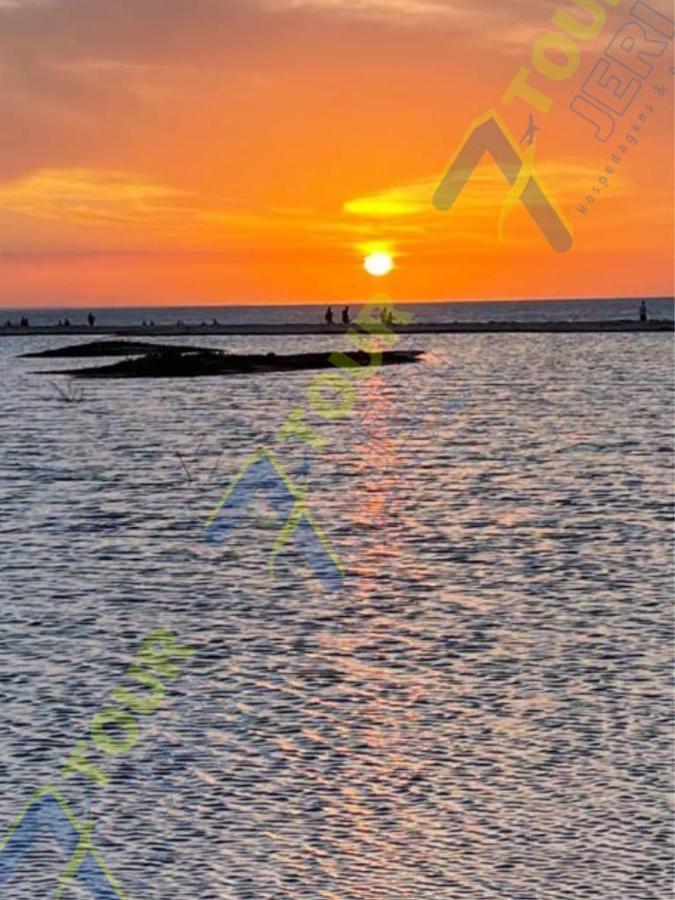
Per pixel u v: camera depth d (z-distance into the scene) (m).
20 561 38.97
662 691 26.28
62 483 54.06
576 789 21.61
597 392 90.38
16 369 110.62
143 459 60.56
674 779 21.98
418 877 18.94
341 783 21.92
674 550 40.06
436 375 104.69
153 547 41.06
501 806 21.06
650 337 157.62
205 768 22.50
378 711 25.19
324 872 19.11
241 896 18.50
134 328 187.50
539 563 38.31
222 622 31.72
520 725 24.41
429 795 21.39
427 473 56.16
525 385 95.94
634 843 19.84
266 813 20.78
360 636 30.42
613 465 57.75
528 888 18.67
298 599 34.16
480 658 28.64
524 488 51.97
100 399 86.31
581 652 28.97
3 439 67.50
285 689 26.58
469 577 36.69
